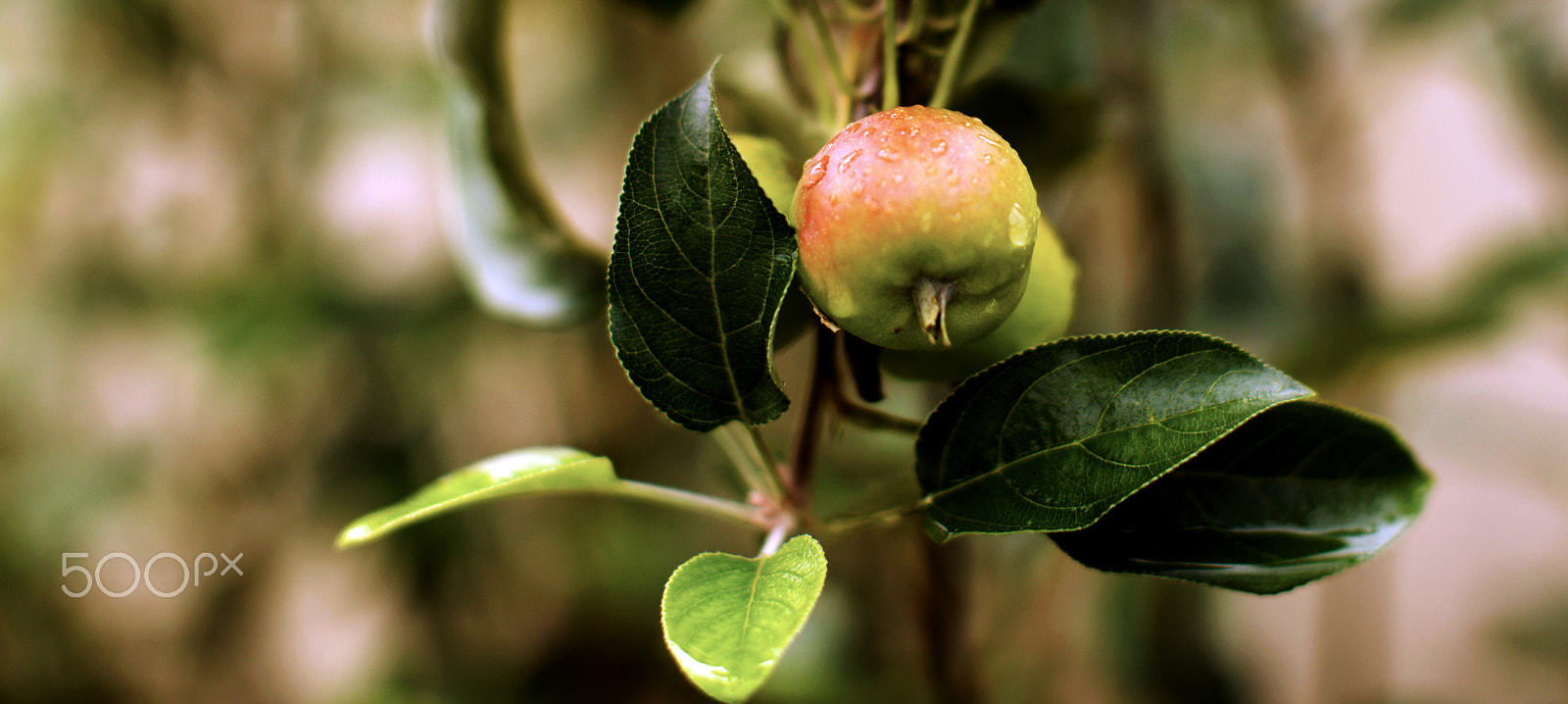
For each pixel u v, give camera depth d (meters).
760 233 0.59
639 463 1.51
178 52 1.61
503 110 0.69
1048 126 0.70
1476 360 1.58
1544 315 1.56
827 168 0.59
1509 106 1.40
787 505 0.65
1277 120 1.54
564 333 1.55
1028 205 0.58
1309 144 1.27
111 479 1.65
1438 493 1.91
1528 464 1.49
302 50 1.64
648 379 0.60
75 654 1.74
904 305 0.59
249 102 1.63
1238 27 1.35
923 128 0.58
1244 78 1.50
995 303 0.59
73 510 1.63
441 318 1.48
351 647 1.89
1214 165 1.41
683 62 1.53
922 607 0.74
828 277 0.59
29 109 1.69
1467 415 1.49
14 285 1.80
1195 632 1.15
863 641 1.25
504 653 1.59
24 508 1.65
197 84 1.67
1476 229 1.78
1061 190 0.76
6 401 1.79
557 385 1.68
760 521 0.65
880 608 1.28
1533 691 1.66
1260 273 1.38
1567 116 1.23
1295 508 0.62
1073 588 1.31
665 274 0.59
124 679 1.79
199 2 1.65
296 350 1.42
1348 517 0.62
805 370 1.41
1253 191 1.41
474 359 1.63
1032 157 0.71
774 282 0.59
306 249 1.56
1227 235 1.39
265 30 1.69
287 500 1.59
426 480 1.49
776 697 1.16
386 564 1.53
